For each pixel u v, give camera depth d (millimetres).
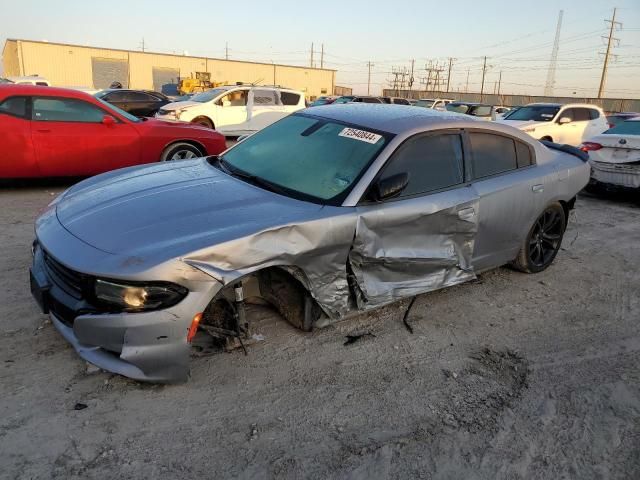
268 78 59156
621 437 2830
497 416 2922
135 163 7727
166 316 2602
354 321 3867
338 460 2506
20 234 5301
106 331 2604
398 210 3465
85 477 2279
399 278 3670
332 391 3023
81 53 48656
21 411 2629
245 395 2920
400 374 3250
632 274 5379
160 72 53281
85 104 7344
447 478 2457
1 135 6723
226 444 2547
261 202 3244
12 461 2320
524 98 55250
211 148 8414
